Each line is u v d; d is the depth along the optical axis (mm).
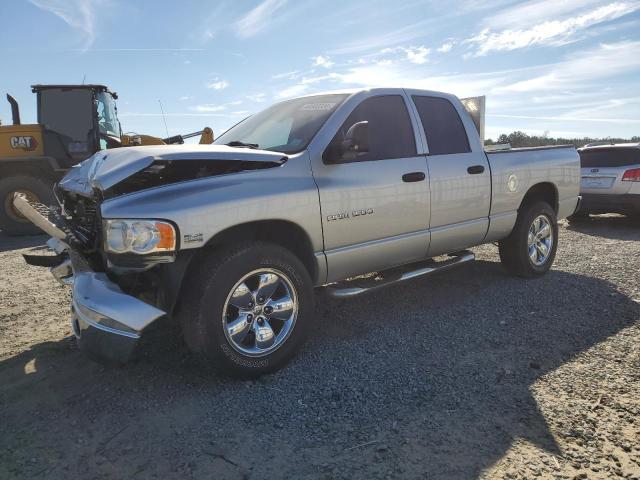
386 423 2994
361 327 4566
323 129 4102
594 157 10250
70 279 4250
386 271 4832
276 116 4734
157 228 3164
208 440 2869
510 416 3033
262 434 2918
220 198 3393
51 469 2641
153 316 3154
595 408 3098
